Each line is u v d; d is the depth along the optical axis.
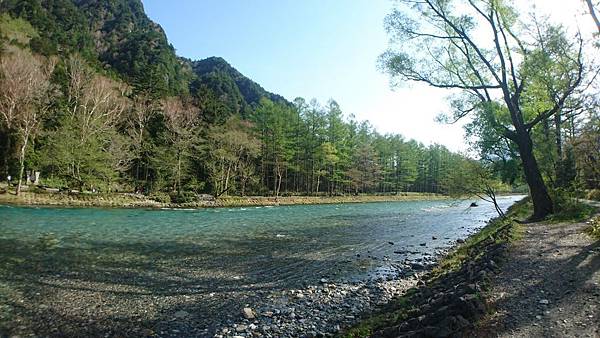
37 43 59.66
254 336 7.32
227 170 54.28
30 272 11.52
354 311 8.69
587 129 26.72
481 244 13.65
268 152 61.19
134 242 17.50
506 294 7.05
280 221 29.02
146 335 7.35
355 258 15.29
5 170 41.12
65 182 39.50
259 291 10.49
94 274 11.67
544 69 17.09
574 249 10.74
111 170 40.59
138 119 57.12
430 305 6.82
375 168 77.56
